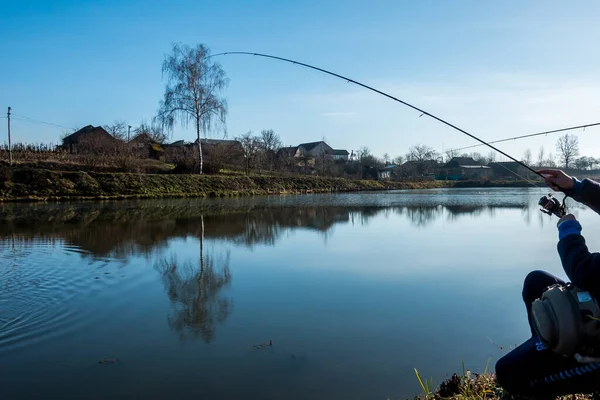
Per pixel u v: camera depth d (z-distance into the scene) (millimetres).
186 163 35094
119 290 6730
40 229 12938
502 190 44469
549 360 1897
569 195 2066
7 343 4746
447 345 4648
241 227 13805
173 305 6023
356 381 3875
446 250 9977
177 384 3854
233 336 4941
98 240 11109
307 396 3631
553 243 10883
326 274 7738
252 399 3578
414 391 3691
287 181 38250
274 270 8055
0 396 3658
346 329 5133
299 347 4617
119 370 4121
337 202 25391
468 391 3219
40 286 6887
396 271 7961
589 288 1717
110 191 26109
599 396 2359
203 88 33562
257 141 46094
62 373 4066
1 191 22953
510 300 6227
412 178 57688
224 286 6992
